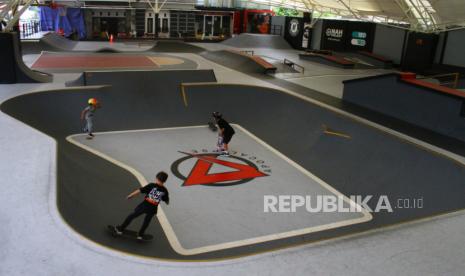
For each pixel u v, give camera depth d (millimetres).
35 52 25453
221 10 41094
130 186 9531
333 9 32656
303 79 20219
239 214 8672
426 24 24297
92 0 36969
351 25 30250
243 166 11336
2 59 15008
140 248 6543
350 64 25047
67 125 13312
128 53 27406
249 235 7812
